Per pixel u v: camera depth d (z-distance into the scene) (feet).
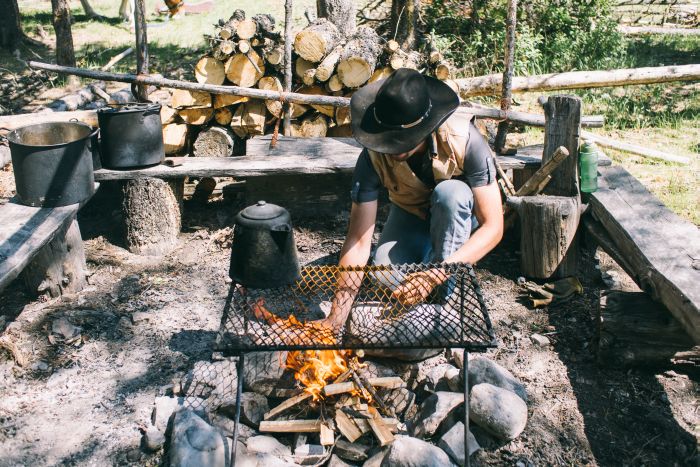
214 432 9.91
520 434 10.75
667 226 13.53
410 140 9.86
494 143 17.81
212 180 19.24
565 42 31.94
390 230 12.75
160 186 16.21
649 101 27.55
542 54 32.14
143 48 18.13
